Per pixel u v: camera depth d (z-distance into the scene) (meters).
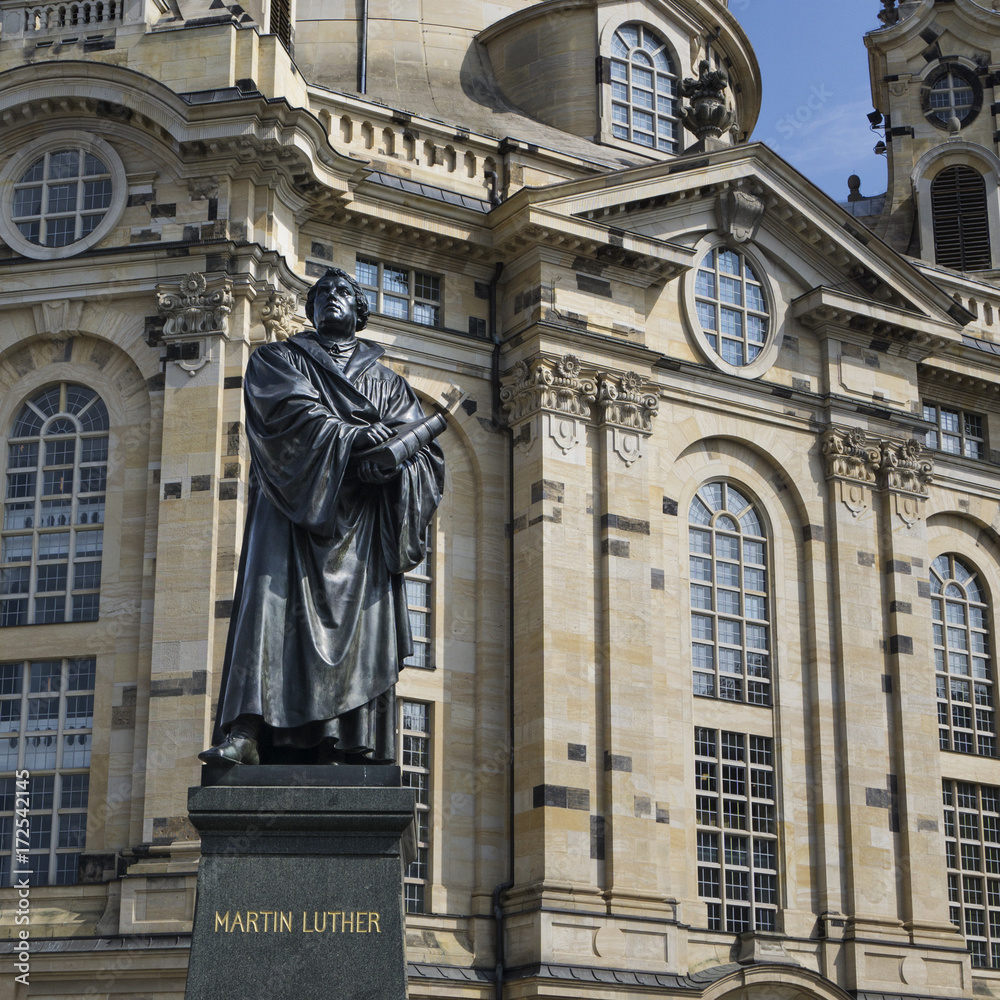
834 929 46.19
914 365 52.84
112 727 39.88
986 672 54.28
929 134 62.94
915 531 50.72
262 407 14.88
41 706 40.88
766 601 48.88
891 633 49.59
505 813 43.94
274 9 52.00
